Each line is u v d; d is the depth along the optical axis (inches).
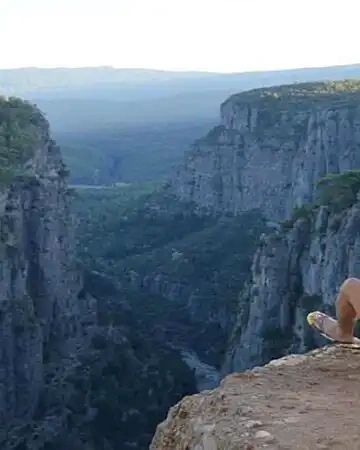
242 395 437.7
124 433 3956.7
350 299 466.0
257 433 376.5
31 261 4141.2
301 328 3201.3
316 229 3398.1
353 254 3029.0
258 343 3535.9
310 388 450.6
